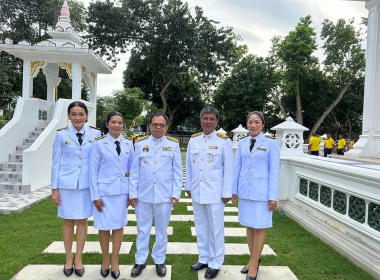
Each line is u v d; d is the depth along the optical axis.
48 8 14.68
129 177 2.99
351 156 7.40
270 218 2.93
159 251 3.02
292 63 22.23
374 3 7.31
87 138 3.03
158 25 20.22
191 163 3.15
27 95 7.78
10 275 2.87
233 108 26.14
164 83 23.02
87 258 3.30
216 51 21.83
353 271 3.05
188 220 4.86
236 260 3.37
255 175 2.94
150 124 3.04
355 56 22.48
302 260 3.32
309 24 23.12
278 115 29.05
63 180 2.88
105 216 2.82
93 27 19.42
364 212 3.26
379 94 7.27
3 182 6.47
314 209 4.34
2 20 14.57
